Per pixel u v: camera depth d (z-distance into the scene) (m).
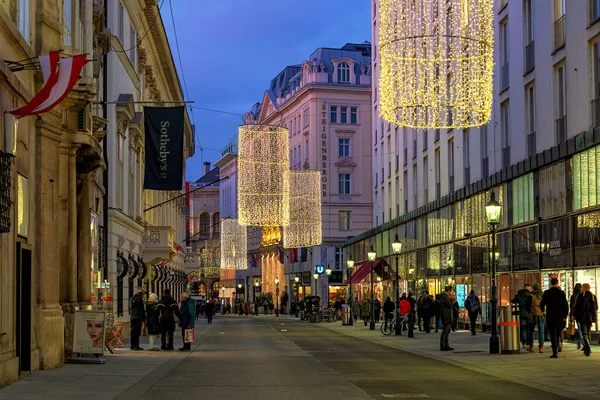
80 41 22.78
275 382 16.77
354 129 92.06
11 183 15.97
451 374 18.66
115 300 32.81
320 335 39.09
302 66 95.00
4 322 15.75
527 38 33.31
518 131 34.00
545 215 30.31
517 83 34.06
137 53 42.28
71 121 20.61
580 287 24.09
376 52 67.88
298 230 81.25
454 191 42.91
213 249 127.50
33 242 18.20
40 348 18.67
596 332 26.53
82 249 22.66
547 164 30.11
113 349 25.61
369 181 91.69
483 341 30.92
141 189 42.31
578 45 28.02
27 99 17.02
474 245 38.69
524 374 18.33
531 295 24.20
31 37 18.12
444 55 36.69
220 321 67.88
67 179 20.97
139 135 39.72
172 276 58.00
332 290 88.38
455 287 41.91
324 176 90.50
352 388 15.70
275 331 44.47
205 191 140.00
